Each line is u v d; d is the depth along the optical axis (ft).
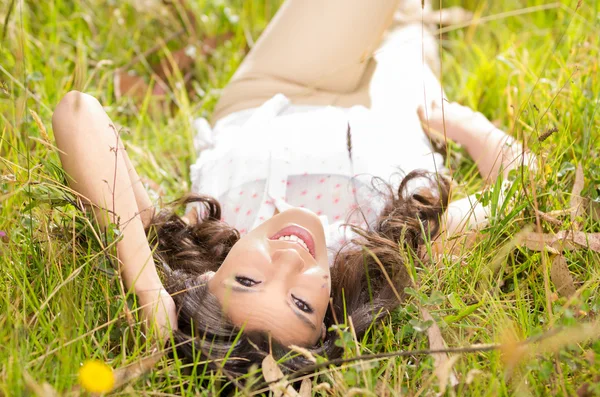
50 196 4.95
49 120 6.73
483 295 5.07
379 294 5.38
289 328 4.79
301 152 6.26
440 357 4.55
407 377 4.72
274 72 7.07
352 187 6.15
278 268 4.93
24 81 5.91
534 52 8.14
